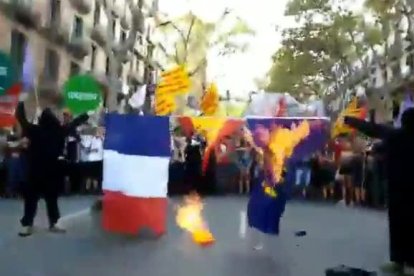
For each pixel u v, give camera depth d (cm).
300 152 1080
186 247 924
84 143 1767
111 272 728
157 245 938
